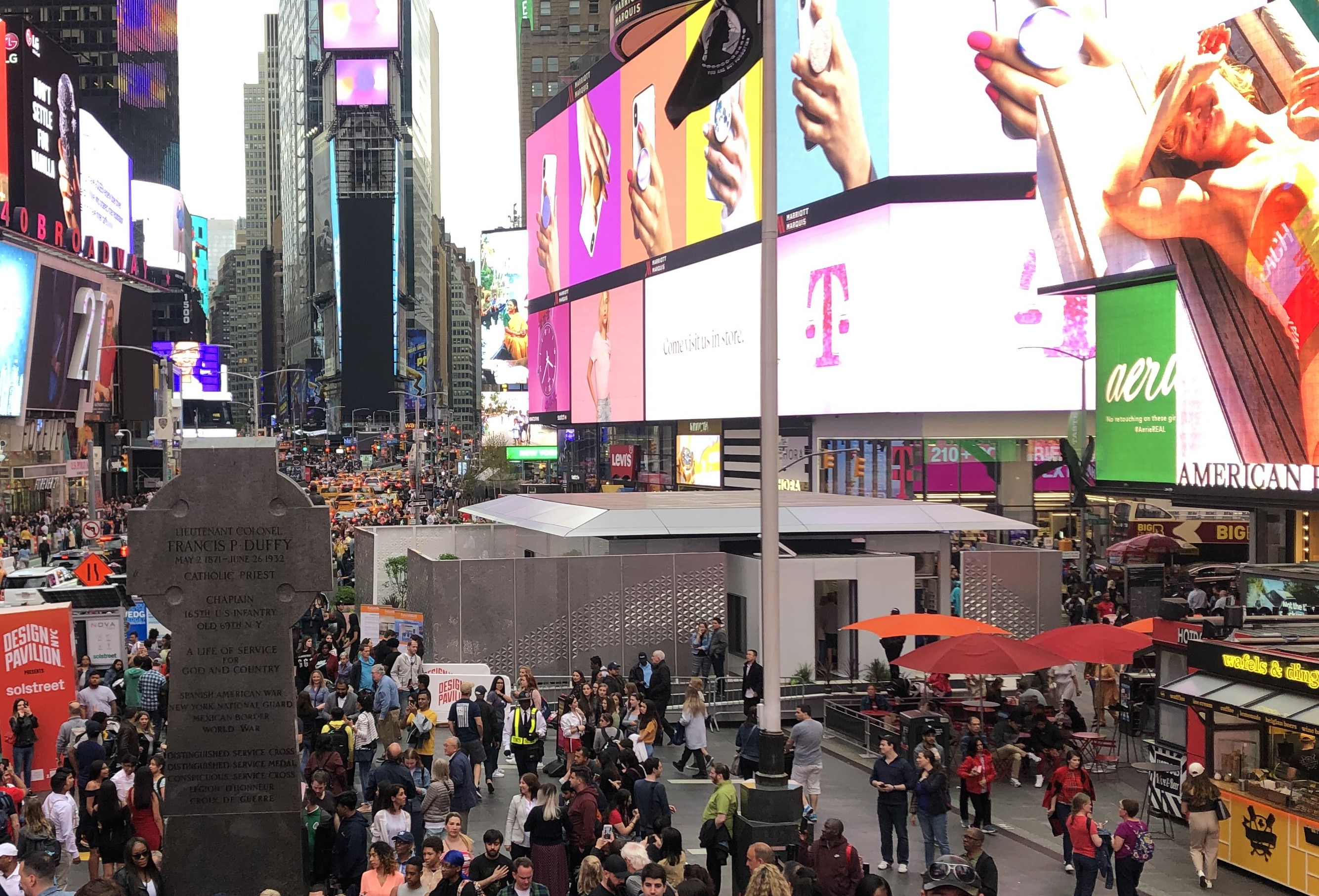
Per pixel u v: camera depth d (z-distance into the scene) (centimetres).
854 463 6738
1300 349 3441
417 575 3272
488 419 16012
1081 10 5478
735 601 3133
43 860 1012
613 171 10069
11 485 8350
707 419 8400
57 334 9356
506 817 1959
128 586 1458
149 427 13262
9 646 2083
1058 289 4456
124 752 1698
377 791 1508
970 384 6141
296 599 1480
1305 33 3516
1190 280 3903
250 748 1473
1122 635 2361
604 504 3706
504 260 16738
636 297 9606
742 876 1424
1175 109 4022
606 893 1193
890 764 1741
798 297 7031
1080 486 4872
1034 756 2316
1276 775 1752
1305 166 3453
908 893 1634
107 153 11650
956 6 6056
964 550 3472
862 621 2692
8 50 9181
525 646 3036
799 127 6969
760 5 1636
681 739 2548
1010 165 6094
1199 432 3862
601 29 17088
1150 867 1775
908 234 6119
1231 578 3788
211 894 1460
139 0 19350
